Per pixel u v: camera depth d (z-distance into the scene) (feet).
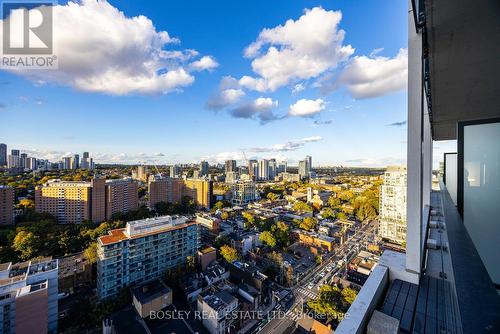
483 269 6.24
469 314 4.70
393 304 10.36
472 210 16.43
